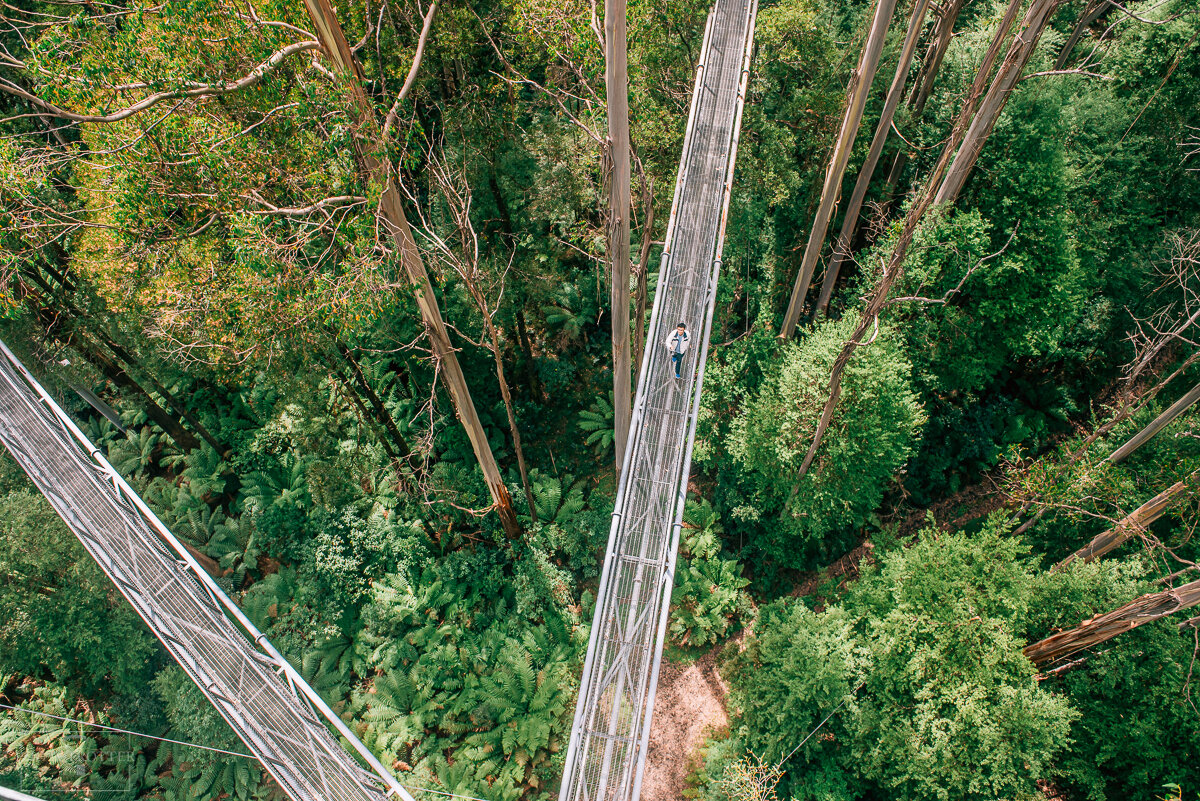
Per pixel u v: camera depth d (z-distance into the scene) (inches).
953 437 1082.7
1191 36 1034.7
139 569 633.0
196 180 596.7
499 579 954.7
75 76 535.2
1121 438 933.2
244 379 847.1
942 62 1066.1
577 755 524.7
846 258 1126.4
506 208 941.8
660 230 1011.3
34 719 864.9
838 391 756.6
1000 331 988.6
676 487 653.3
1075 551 903.1
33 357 836.0
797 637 790.5
